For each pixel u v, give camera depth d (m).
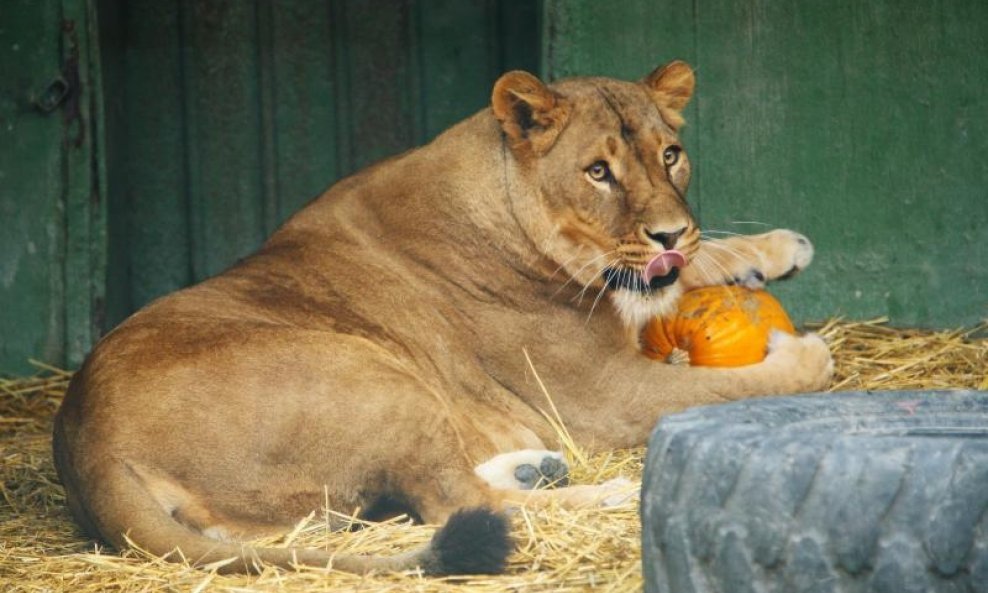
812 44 13.18
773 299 10.84
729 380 10.09
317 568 7.57
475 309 10.00
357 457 8.57
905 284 13.37
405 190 10.18
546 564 7.61
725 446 6.10
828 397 7.22
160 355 8.58
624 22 13.01
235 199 14.76
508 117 9.72
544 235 9.80
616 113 9.70
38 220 13.32
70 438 8.53
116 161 14.23
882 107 13.23
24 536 9.06
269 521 8.43
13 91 13.21
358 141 14.77
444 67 14.70
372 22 14.67
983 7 13.14
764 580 5.91
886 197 13.31
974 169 13.27
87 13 13.16
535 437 9.91
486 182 9.97
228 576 7.68
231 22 14.60
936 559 5.66
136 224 14.71
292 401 8.49
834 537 5.79
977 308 13.33
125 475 8.12
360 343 8.84
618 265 9.59
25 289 13.35
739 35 13.14
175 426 8.34
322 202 10.31
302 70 14.70
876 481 5.76
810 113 13.23
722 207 13.27
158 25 14.55
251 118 14.70
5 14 13.15
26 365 13.38
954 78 13.20
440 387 9.72
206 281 9.66
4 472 10.59
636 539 7.81
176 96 14.62
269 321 9.20
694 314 10.52
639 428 10.12
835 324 13.14
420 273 10.01
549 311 10.02
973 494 5.65
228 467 8.37
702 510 6.09
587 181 9.58
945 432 7.09
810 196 13.30
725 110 13.20
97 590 7.69
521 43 14.60
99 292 13.39
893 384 11.68
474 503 8.59
